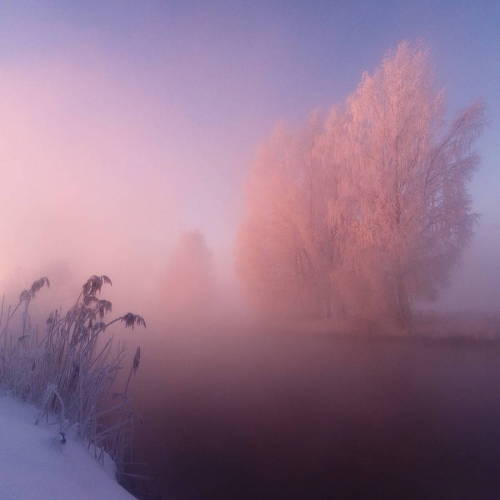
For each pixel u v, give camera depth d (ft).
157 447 18.30
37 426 12.66
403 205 55.72
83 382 15.55
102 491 10.34
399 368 33.45
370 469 16.31
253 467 16.47
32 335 16.90
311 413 22.93
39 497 8.43
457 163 54.54
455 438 19.31
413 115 55.88
